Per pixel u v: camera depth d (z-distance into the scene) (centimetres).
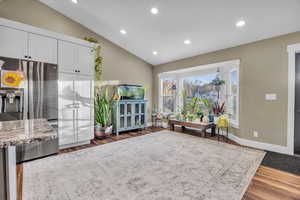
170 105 514
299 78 259
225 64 373
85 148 295
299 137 259
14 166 105
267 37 285
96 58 367
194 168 212
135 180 182
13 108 228
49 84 263
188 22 286
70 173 199
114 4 276
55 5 313
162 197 152
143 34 360
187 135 389
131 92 439
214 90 419
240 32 288
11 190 97
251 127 309
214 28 290
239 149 287
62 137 286
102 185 172
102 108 374
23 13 288
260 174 198
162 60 490
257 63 300
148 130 455
